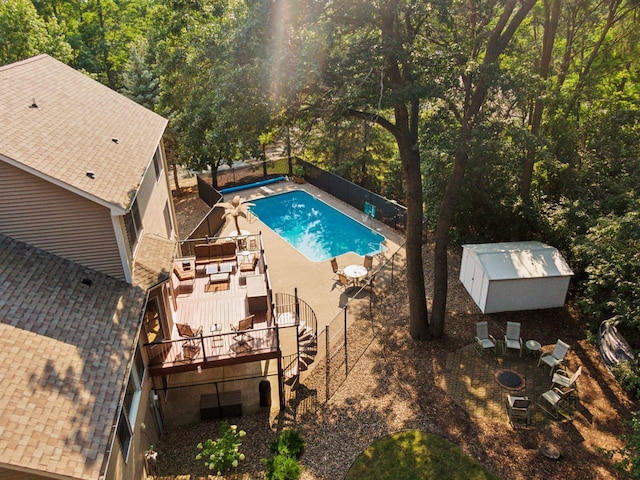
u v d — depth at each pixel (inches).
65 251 479.5
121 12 1987.0
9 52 1213.1
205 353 559.2
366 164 1332.4
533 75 624.1
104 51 1856.5
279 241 1072.2
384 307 788.0
